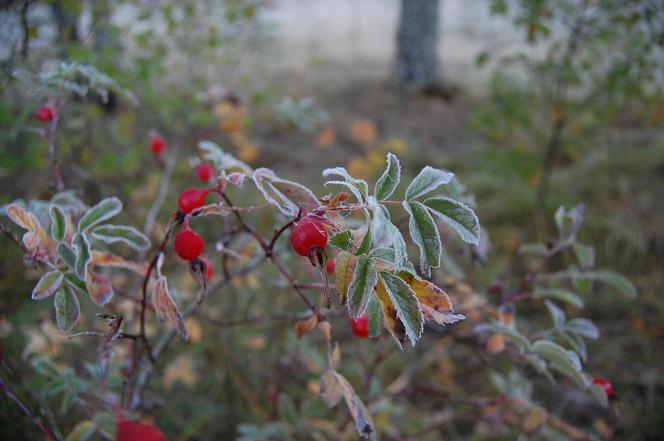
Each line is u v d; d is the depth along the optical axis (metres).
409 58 1.60
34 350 0.45
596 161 1.02
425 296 0.24
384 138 1.30
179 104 0.62
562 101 0.83
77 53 0.51
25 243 0.29
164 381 0.53
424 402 0.61
